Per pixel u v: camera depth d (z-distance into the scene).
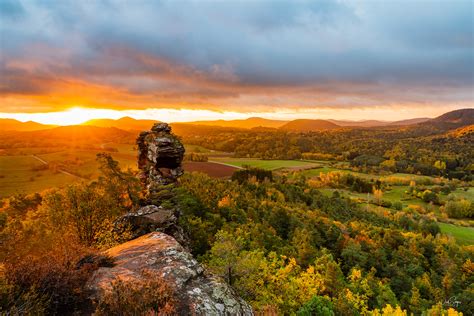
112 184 26.78
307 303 22.09
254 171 126.50
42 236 15.84
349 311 31.17
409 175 182.38
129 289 6.15
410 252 66.38
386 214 114.06
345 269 56.69
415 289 48.69
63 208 21.55
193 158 164.50
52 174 88.62
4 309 5.68
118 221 19.73
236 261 21.97
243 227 50.66
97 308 5.72
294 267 32.12
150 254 8.87
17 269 6.52
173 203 27.52
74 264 7.44
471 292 49.88
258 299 21.05
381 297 42.03
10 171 90.69
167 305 5.81
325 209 103.94
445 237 85.50
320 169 179.38
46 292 6.26
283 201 98.88
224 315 6.58
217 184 91.06
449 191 145.25
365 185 151.25
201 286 7.36
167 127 36.91
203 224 40.06
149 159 34.50
